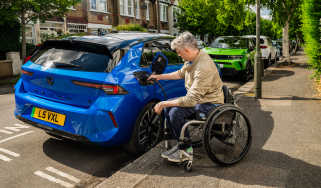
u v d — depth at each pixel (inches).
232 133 132.2
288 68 510.9
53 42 146.7
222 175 116.0
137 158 143.2
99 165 137.9
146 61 153.5
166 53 176.4
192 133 133.6
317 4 255.8
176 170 120.5
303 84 334.6
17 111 150.2
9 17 447.8
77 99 129.6
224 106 122.2
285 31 584.1
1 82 438.9
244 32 1196.5
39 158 143.8
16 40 523.8
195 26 1015.6
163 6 1282.0
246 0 573.9
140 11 1115.9
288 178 113.1
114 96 125.8
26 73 146.9
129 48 144.6
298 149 142.2
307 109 218.1
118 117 125.4
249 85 343.0
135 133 135.9
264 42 569.6
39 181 121.3
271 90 303.3
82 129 124.7
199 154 136.8
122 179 113.3
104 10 906.7
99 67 130.1
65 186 118.0
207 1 948.0
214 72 117.8
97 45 134.1
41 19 501.7
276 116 201.2
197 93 114.0
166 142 133.0
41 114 137.6
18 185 117.6
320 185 107.7
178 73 132.7
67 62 135.4
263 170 120.0
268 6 576.1
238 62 382.6
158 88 150.7
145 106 140.6
